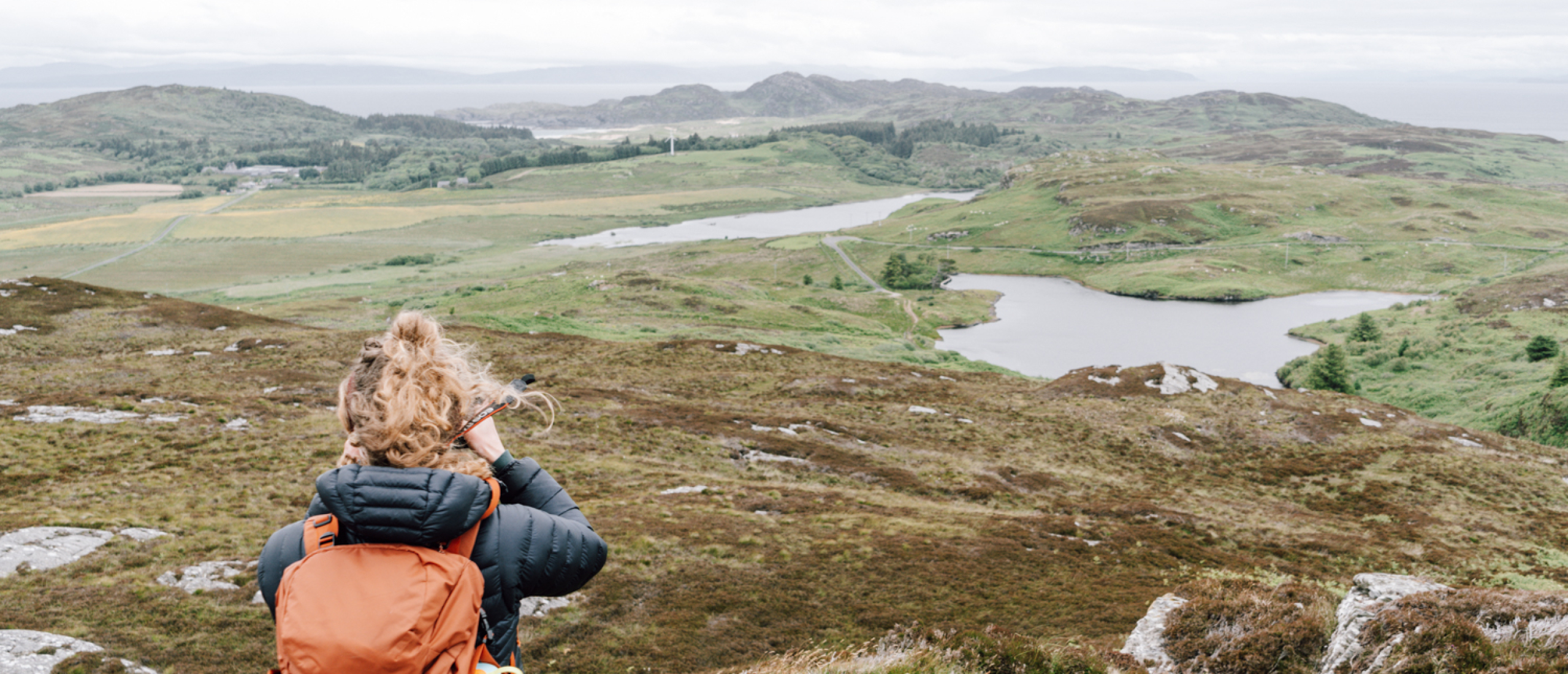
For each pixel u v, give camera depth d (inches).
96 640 630.5
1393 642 339.6
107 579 735.1
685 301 5423.2
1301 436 2202.3
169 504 1007.0
